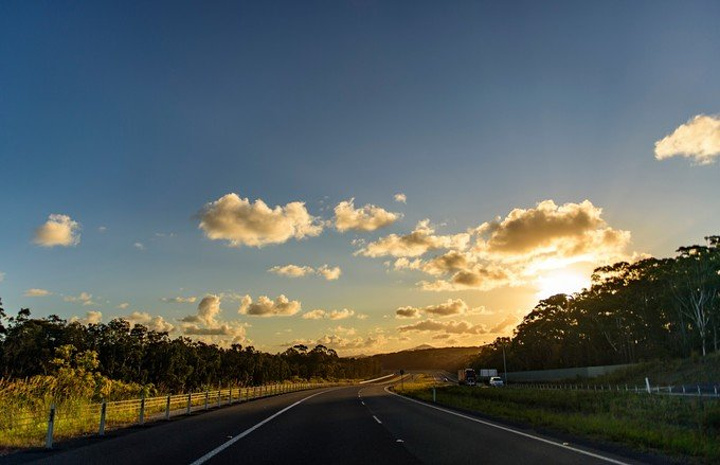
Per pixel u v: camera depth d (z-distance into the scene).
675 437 14.79
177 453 13.76
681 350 75.81
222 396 42.47
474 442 15.77
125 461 12.42
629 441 15.02
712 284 69.38
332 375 179.75
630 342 88.25
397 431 19.50
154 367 74.69
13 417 18.34
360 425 22.19
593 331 96.38
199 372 87.50
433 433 18.64
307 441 16.47
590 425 18.44
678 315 74.56
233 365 104.19
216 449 14.56
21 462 12.38
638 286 82.69
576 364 104.62
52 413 15.28
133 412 26.05
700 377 53.97
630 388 57.41
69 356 32.50
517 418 24.06
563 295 108.81
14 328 59.28
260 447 15.01
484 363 172.75
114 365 68.56
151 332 77.38
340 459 12.66
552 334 111.69
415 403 41.12
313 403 42.16
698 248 73.25
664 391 42.88
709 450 12.59
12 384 21.30
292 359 166.50
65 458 12.97
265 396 58.28
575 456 12.65
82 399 25.58
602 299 88.25
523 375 111.50
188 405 30.31
